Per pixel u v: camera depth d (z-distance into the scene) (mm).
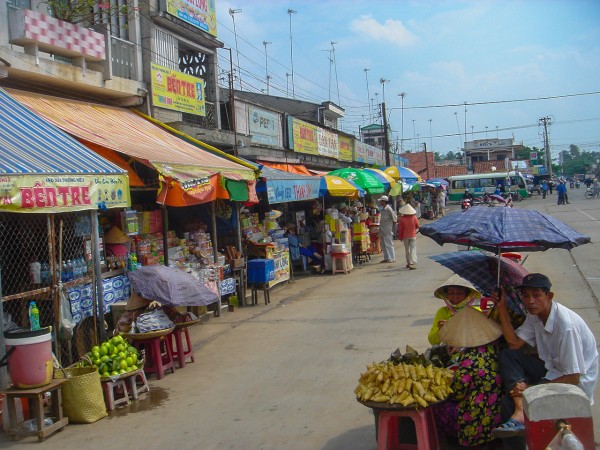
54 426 5762
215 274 11266
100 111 11062
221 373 7555
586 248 17984
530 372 4703
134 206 11031
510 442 4367
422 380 4516
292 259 16234
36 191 6242
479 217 4910
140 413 6258
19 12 9266
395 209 28141
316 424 5652
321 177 16984
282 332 9672
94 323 7551
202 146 12289
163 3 13289
